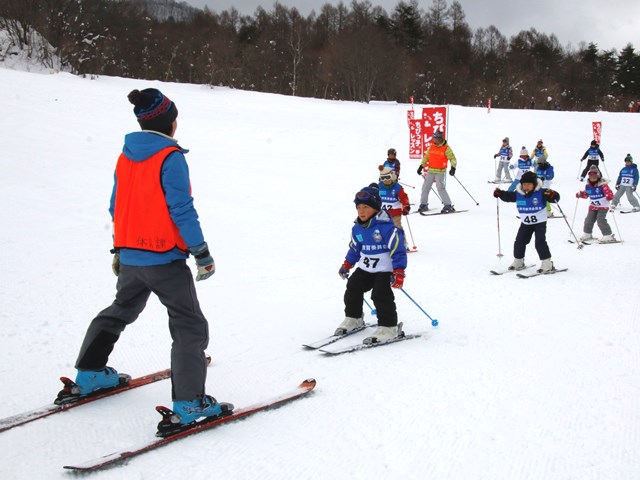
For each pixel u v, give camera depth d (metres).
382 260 4.36
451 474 2.49
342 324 4.53
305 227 9.58
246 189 12.91
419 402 3.22
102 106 22.19
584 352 4.07
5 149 14.70
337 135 21.88
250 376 3.61
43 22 38.97
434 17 79.25
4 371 3.60
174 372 2.79
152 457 2.57
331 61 49.44
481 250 8.08
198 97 29.12
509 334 4.48
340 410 3.11
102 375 3.14
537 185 6.59
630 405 3.19
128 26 47.09
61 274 6.28
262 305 5.32
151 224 2.71
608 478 2.47
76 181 12.24
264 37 57.50
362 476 2.47
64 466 2.37
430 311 5.16
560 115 30.83
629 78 69.44
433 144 11.26
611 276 6.51
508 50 75.38
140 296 3.02
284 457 2.61
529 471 2.52
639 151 22.31
